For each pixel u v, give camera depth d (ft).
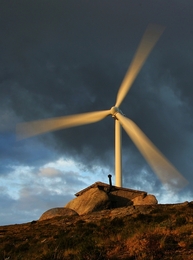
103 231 99.55
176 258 66.13
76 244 83.87
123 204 161.99
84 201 159.94
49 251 82.89
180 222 94.79
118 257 72.33
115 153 165.58
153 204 150.00
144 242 75.41
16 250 97.04
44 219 149.48
